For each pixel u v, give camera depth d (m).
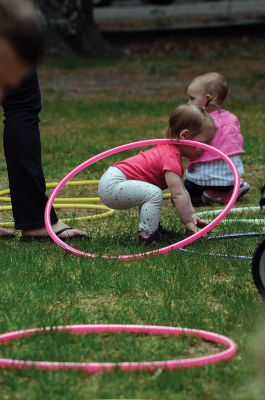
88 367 5.89
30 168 9.69
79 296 7.68
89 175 14.78
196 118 10.13
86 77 31.58
